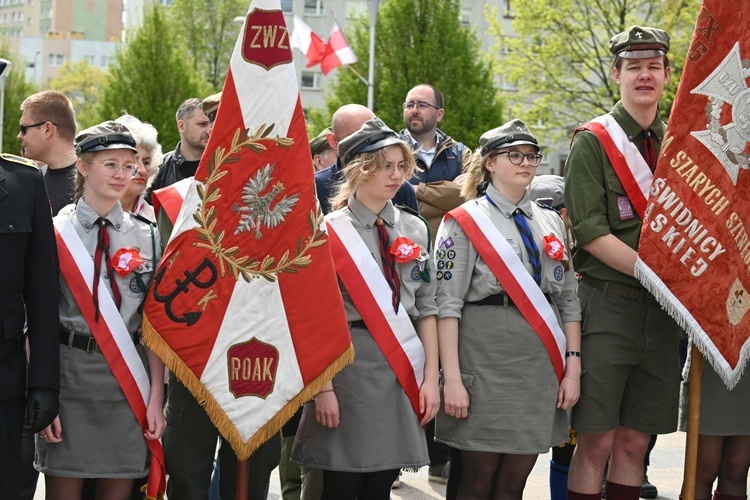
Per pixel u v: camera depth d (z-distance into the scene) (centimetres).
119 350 479
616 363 539
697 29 519
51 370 449
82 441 476
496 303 519
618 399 544
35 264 454
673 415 553
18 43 10525
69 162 624
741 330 536
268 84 466
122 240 493
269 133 466
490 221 523
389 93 2917
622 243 534
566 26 2838
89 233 489
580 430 542
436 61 2856
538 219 537
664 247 516
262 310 470
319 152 697
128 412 480
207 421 495
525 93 3002
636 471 562
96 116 3672
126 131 494
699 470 584
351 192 512
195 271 469
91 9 12619
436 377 510
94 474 476
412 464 498
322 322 473
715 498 596
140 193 614
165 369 518
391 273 506
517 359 514
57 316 456
